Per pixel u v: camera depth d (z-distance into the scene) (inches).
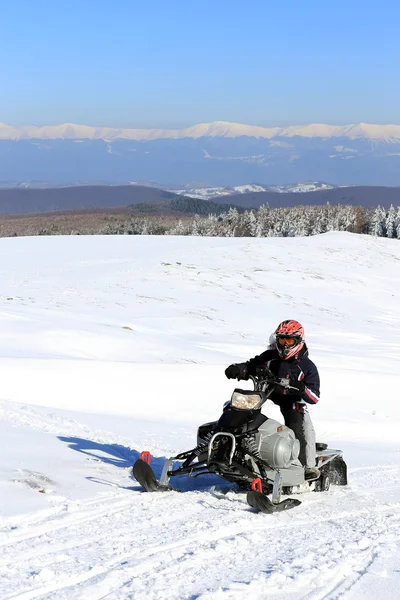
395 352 996.6
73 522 203.5
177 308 1170.0
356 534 215.2
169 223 6461.6
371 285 1636.3
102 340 699.4
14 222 7440.9
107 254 1691.7
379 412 534.9
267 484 246.4
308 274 1633.9
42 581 154.3
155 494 245.8
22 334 685.9
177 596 150.6
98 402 463.8
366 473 332.8
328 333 1141.1
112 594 150.0
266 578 164.1
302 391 254.5
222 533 206.7
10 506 210.4
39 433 341.4
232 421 246.7
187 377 536.7
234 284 1441.9
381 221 5177.2
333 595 157.5
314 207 5940.0
